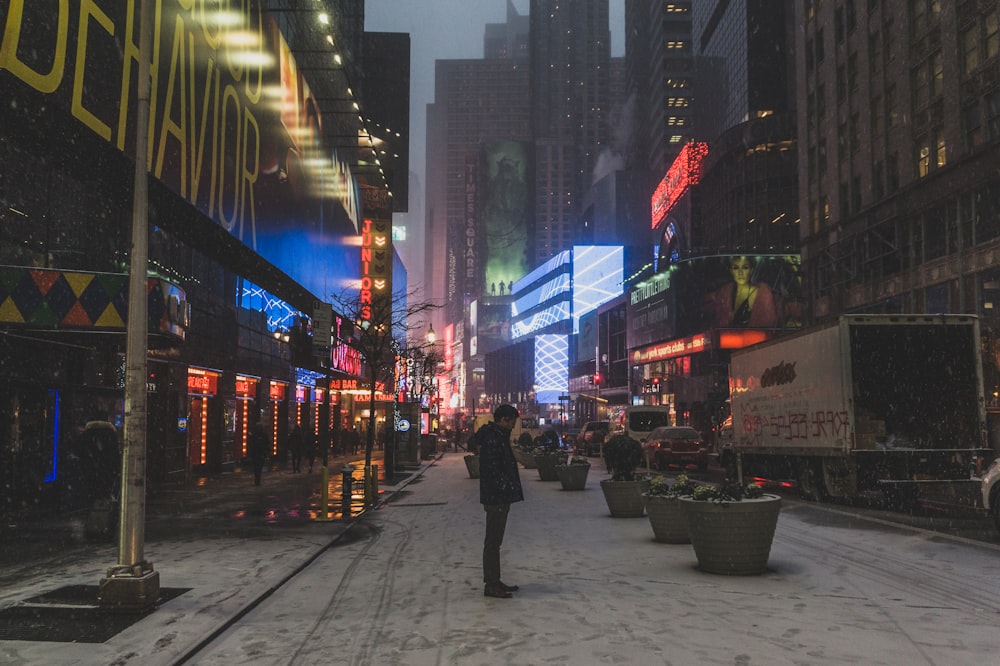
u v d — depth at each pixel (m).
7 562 9.95
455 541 12.39
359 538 12.98
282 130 31.48
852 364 16.47
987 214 35.47
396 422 35.03
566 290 152.62
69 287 13.23
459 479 27.80
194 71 21.22
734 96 111.81
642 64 192.25
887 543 11.30
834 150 51.47
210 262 26.42
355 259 52.84
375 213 61.78
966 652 5.86
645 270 95.69
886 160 44.78
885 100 44.97
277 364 35.50
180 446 23.92
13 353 13.87
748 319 71.19
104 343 16.03
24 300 13.02
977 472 17.08
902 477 16.11
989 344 33.12
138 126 7.83
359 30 56.97
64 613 7.20
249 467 31.36
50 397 15.18
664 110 157.50
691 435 29.97
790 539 11.79
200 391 26.38
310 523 14.45
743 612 7.18
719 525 8.96
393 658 5.91
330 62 43.16
